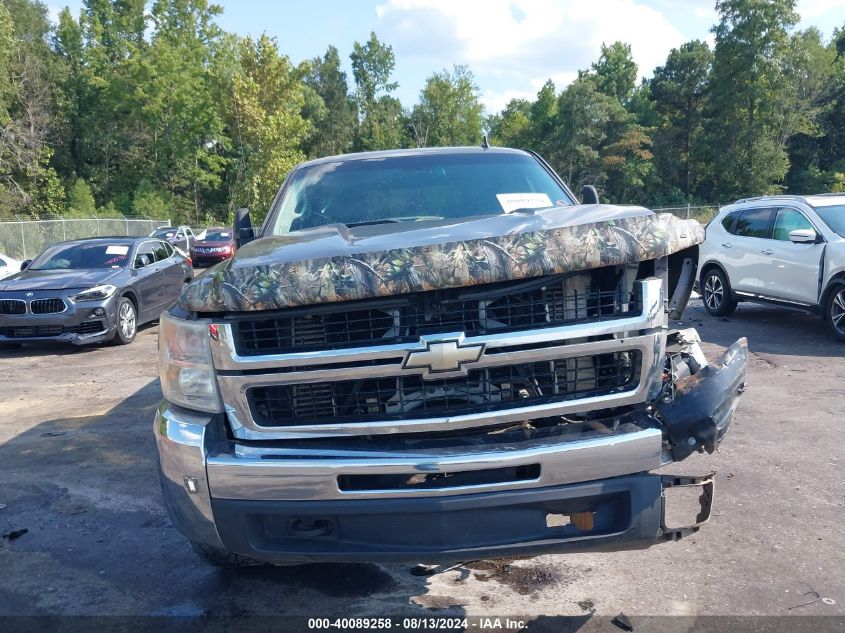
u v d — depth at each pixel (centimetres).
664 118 8194
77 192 4922
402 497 252
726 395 273
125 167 6234
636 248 260
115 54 6462
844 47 8488
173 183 6297
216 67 5581
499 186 432
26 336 1029
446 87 8844
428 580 347
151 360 970
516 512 257
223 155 6744
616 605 320
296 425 262
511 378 266
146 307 1179
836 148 7612
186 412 276
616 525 266
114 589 347
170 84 5991
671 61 8069
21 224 3184
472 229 290
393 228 327
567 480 255
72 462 541
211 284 261
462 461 248
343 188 436
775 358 842
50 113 5606
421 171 448
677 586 336
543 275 261
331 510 253
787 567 352
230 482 258
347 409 266
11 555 387
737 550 371
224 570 364
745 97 6869
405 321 260
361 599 331
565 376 271
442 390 265
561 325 261
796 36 6900
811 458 504
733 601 321
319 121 9669
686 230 273
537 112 8356
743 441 543
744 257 1088
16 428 645
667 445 271
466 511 253
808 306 970
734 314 1188
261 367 257
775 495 441
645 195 7744
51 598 339
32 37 6212
